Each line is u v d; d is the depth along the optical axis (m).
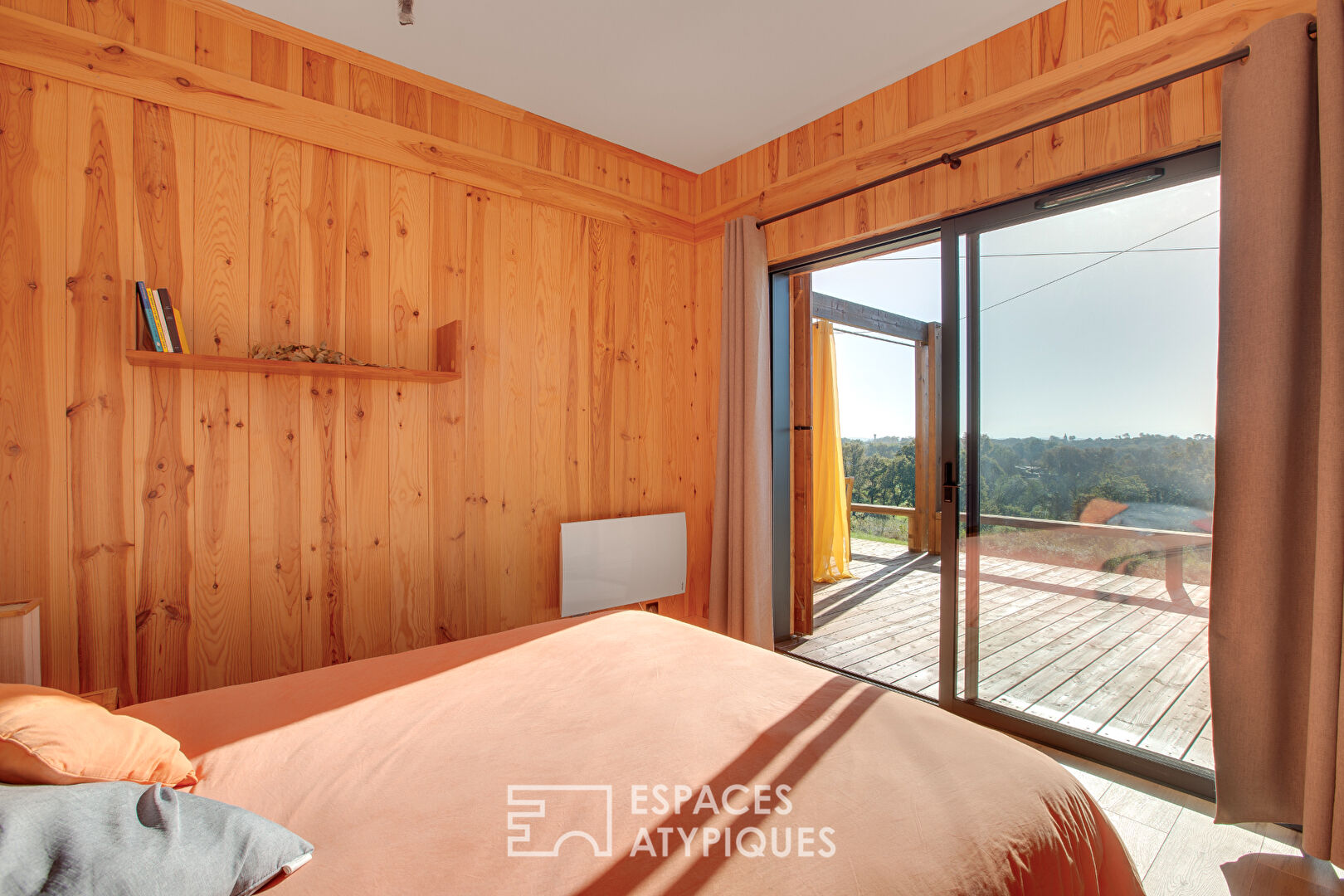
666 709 1.27
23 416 1.84
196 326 2.10
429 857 0.83
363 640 2.44
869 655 3.22
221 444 2.15
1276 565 1.69
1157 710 2.03
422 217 2.60
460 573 2.69
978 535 2.47
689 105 2.85
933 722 1.22
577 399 3.09
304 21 2.24
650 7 2.20
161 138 2.05
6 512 1.82
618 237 3.26
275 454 2.25
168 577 2.05
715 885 0.78
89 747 0.86
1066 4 2.17
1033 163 2.24
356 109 2.43
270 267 2.24
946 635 2.54
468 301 2.72
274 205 2.25
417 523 2.57
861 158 2.78
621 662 1.53
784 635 3.43
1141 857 1.65
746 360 3.16
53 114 1.89
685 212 3.55
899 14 2.24
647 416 3.38
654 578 3.21
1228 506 1.78
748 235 3.17
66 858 0.65
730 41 2.39
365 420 2.45
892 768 1.04
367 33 2.32
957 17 2.26
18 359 1.84
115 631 1.97
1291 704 1.71
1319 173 1.66
